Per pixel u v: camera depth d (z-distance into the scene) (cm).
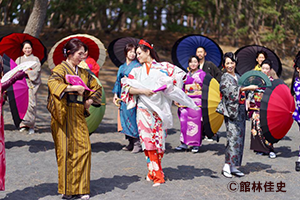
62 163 359
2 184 344
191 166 504
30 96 685
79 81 359
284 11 2722
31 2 2005
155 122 421
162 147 420
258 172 479
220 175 461
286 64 2598
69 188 359
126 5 2409
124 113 568
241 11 2781
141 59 430
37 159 519
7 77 364
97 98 379
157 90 411
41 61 709
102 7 2556
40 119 859
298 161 489
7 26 2602
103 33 2834
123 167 494
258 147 568
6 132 693
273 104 449
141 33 2834
